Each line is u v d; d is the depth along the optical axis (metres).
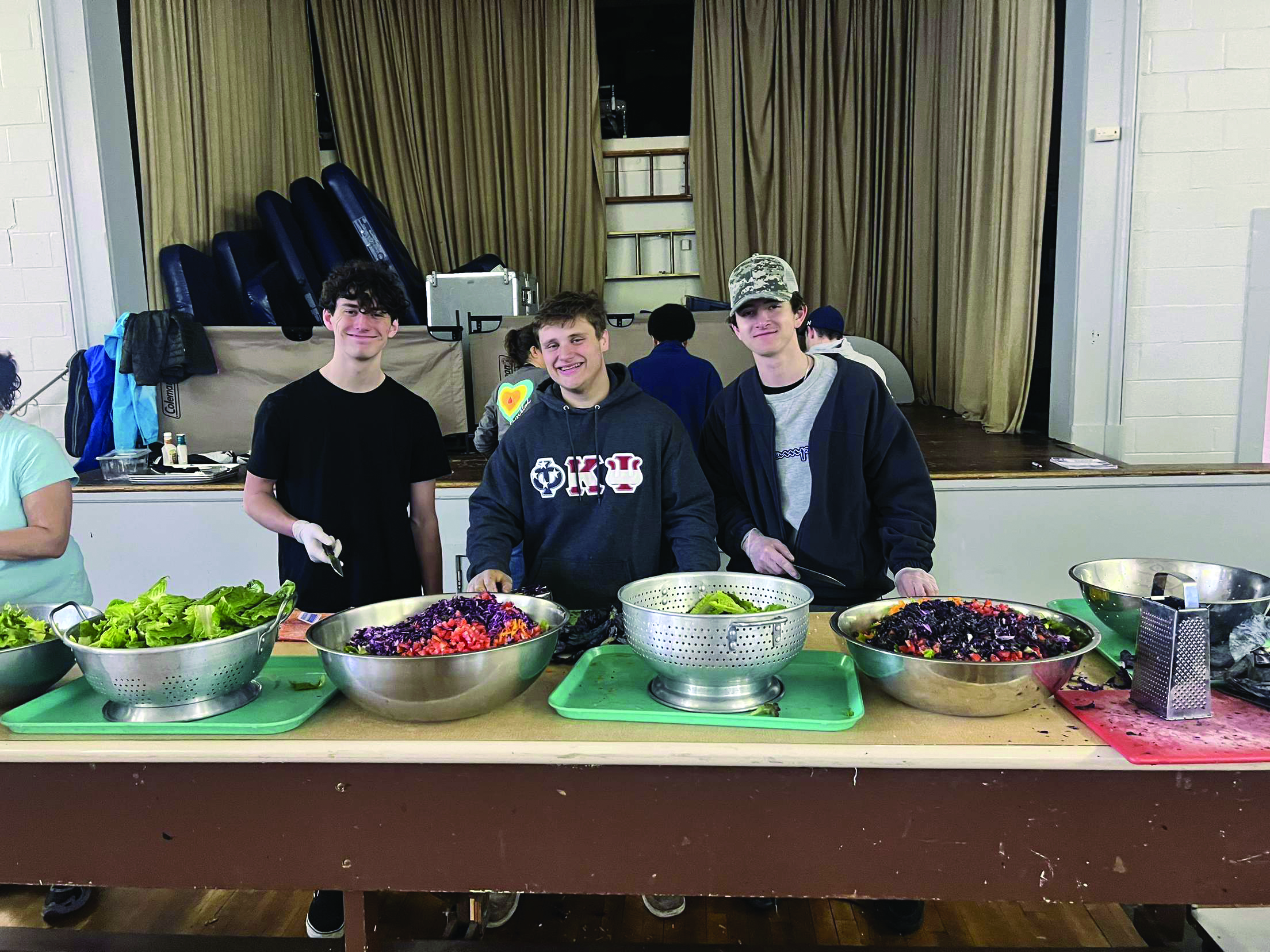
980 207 5.04
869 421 2.13
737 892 1.34
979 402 5.14
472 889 1.36
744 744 1.31
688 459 2.06
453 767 1.33
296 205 5.25
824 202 6.85
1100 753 1.27
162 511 3.57
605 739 1.34
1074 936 2.09
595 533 2.03
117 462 3.69
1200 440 3.83
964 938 2.09
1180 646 1.36
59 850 1.39
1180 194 3.67
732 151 6.79
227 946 1.78
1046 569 3.45
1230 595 1.78
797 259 6.88
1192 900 1.30
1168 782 1.27
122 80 4.17
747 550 2.11
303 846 1.37
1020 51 4.30
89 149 4.02
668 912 2.17
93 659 1.38
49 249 4.07
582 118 6.80
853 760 1.28
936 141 6.26
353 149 6.79
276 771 1.35
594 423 2.02
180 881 1.38
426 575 2.38
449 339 4.07
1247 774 1.26
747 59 6.73
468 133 6.82
